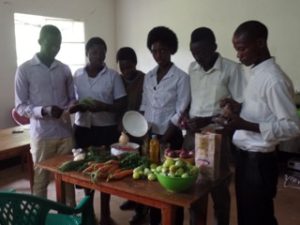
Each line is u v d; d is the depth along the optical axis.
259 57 1.69
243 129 1.71
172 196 1.55
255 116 1.71
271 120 1.66
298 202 3.26
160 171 1.65
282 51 4.36
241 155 1.81
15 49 4.39
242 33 1.64
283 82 1.59
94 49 2.60
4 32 4.23
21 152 2.96
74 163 1.92
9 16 4.27
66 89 2.58
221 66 2.19
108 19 5.80
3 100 4.30
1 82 4.26
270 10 4.38
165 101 2.35
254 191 1.75
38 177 2.49
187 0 5.09
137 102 2.78
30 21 4.71
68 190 2.27
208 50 2.13
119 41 5.98
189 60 5.21
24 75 2.37
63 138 2.51
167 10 5.32
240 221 1.86
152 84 2.43
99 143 2.72
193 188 1.64
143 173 1.80
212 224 2.73
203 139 1.73
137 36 5.74
